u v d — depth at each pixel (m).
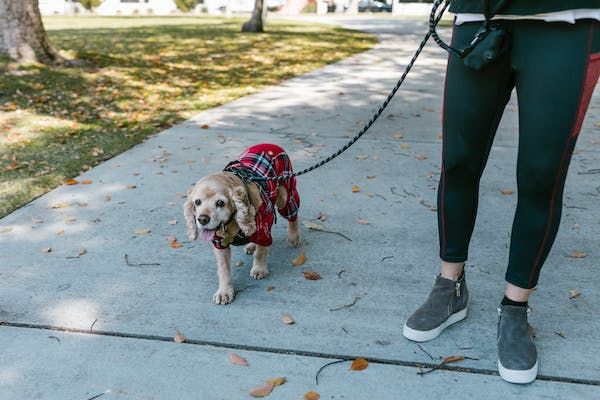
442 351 2.48
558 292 2.92
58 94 7.73
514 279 2.37
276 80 9.34
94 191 4.38
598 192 4.28
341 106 7.29
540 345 2.49
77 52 10.73
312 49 13.75
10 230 3.70
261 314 2.78
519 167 2.22
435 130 6.12
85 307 2.85
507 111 7.00
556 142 2.09
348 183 4.52
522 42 2.07
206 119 6.60
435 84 8.88
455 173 2.42
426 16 32.09
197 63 11.05
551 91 2.03
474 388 2.25
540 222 2.24
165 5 38.62
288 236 3.49
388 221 3.83
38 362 2.44
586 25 1.97
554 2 1.94
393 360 2.42
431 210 4.01
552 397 2.20
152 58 11.44
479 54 2.06
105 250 3.44
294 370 2.37
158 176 4.70
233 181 2.72
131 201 4.18
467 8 2.16
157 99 7.69
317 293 2.96
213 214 2.59
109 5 38.06
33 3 9.23
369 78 9.48
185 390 2.26
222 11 38.09
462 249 2.54
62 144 5.58
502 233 3.62
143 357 2.47
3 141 5.63
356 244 3.51
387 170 4.82
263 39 15.83
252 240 2.85
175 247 3.47
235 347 2.53
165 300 2.91
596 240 3.49
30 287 3.03
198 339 2.59
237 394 2.24
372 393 2.23
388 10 41.84
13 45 9.18
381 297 2.91
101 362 2.43
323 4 38.53
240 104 7.43
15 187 4.43
